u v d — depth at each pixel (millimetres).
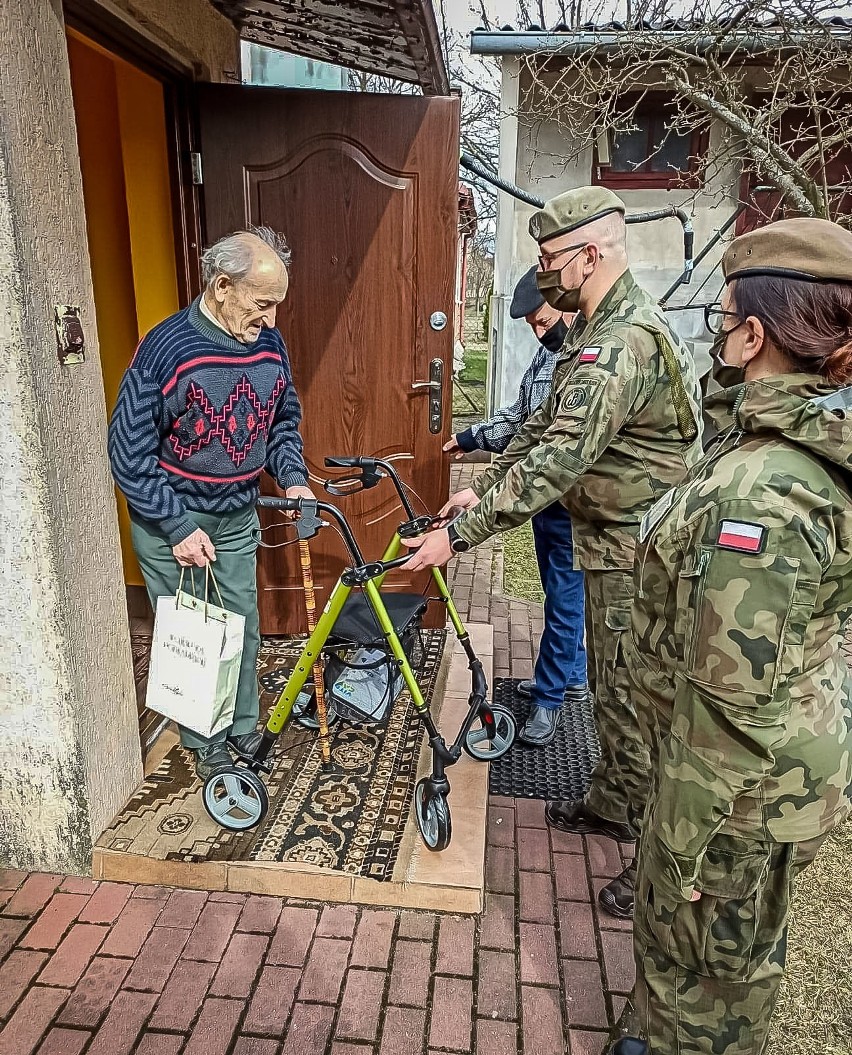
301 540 2322
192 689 2150
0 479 1917
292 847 2256
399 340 3385
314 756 2711
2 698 2082
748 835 1235
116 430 2059
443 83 3352
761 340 1144
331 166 3162
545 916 2141
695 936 1314
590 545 2150
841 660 1305
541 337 2920
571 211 1935
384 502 3570
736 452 1175
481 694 2477
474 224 13352
